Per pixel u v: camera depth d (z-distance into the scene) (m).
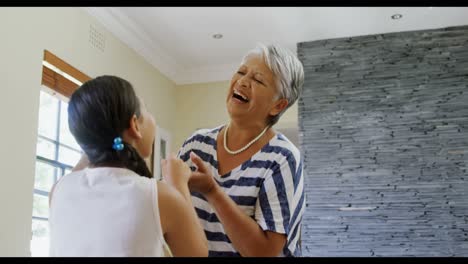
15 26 2.41
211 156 1.18
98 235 0.88
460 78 3.38
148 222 0.88
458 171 3.26
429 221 3.23
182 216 0.92
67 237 0.91
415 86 3.42
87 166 1.02
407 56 3.47
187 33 3.56
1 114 2.28
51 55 2.66
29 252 2.38
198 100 4.19
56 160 2.82
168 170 0.96
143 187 0.90
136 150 0.98
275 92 1.14
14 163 2.33
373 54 3.51
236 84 1.16
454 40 3.42
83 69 2.98
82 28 3.00
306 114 3.52
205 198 1.11
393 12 3.27
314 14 3.29
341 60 3.55
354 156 3.40
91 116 0.94
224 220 1.00
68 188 0.94
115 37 3.39
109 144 0.94
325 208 3.37
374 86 3.47
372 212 3.31
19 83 2.41
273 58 1.14
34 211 2.60
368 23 3.40
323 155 3.44
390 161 3.35
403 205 3.28
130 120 0.96
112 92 0.94
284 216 1.06
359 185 3.36
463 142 3.29
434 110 3.36
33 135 2.47
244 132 1.15
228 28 3.48
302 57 3.61
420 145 3.33
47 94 2.77
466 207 3.20
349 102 3.48
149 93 3.81
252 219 1.03
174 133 4.18
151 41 3.65
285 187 1.08
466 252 3.15
